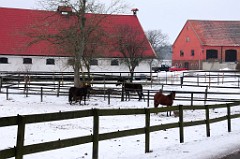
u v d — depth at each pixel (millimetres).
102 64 50688
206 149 11078
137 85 28453
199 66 74438
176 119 19578
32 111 21969
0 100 27484
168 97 21375
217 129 16469
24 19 53781
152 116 21000
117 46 39719
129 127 16406
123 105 25797
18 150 6895
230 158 9992
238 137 13594
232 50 75188
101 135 8914
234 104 16047
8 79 39281
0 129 15289
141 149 11609
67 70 49906
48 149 7508
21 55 50188
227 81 40531
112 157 10141
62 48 29719
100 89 30781
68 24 35562
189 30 78312
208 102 27547
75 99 26094
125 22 56688
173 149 11078
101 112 8867
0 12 54094
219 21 79562
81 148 11953
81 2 28453
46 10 30453
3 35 51656
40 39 29188
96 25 28969
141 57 48562
